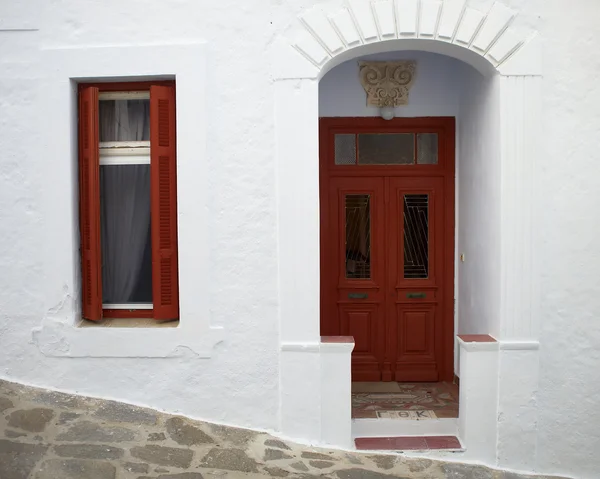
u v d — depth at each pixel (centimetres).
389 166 586
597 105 443
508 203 445
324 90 578
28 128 452
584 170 445
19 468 396
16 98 451
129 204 478
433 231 590
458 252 578
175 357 455
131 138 475
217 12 443
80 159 464
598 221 447
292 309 449
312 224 446
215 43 445
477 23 438
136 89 466
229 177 448
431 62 573
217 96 446
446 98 575
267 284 452
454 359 591
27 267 458
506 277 448
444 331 590
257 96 445
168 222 459
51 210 454
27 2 446
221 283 453
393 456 446
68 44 449
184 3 444
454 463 445
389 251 591
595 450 454
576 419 454
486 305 480
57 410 443
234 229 450
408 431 481
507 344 446
